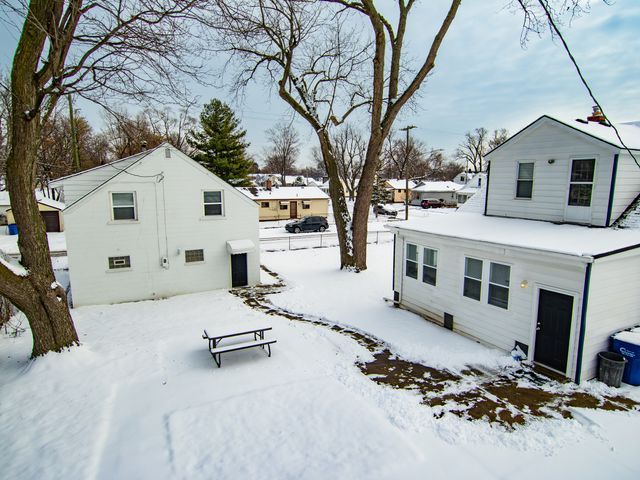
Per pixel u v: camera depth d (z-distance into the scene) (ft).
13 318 39.73
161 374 26.58
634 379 24.71
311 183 258.78
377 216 143.95
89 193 43.93
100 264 45.27
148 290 47.80
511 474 16.75
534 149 34.63
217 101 124.26
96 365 27.89
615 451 18.29
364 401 22.79
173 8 26.21
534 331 27.61
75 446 18.71
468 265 33.14
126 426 20.44
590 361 25.29
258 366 27.89
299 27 50.96
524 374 26.61
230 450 18.42
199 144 127.13
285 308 43.01
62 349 28.45
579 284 24.44
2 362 29.40
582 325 24.49
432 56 48.67
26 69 24.38
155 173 46.68
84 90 26.23
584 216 30.86
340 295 47.03
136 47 26.53
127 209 46.24
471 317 32.89
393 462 17.31
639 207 28.96
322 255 73.46
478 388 24.63
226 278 52.08
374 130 53.26
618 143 28.45
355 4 49.70
